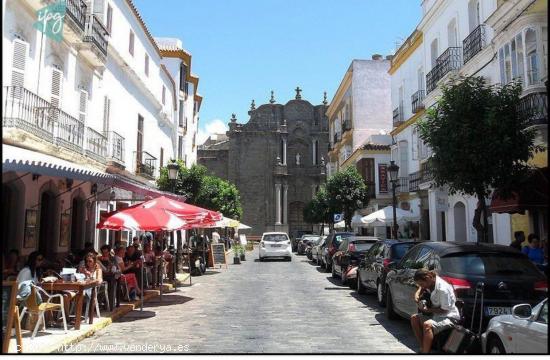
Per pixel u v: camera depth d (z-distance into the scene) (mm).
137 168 24016
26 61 12852
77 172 10047
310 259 33969
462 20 20125
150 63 27906
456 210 21000
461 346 6512
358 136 41312
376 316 11227
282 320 10766
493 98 11859
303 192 64562
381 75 42125
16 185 12992
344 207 33406
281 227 62500
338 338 8867
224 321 10703
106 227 11992
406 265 9844
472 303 7363
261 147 64250
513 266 7910
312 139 65500
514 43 13977
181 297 14852
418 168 26203
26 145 12133
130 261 14719
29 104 12727
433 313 6977
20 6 12594
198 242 26250
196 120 48469
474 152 11398
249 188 63531
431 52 24234
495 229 17188
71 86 16188
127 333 9445
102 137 18625
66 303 9820
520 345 5387
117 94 21578
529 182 11969
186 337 9023
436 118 12320
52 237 15344
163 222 12180
